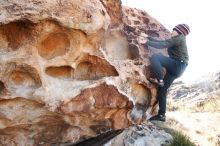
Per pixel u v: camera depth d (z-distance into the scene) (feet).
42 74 16.14
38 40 15.78
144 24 23.35
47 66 16.34
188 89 63.05
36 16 15.17
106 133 21.50
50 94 16.39
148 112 22.09
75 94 17.04
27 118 16.80
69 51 16.75
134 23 22.65
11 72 15.69
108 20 17.67
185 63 21.31
